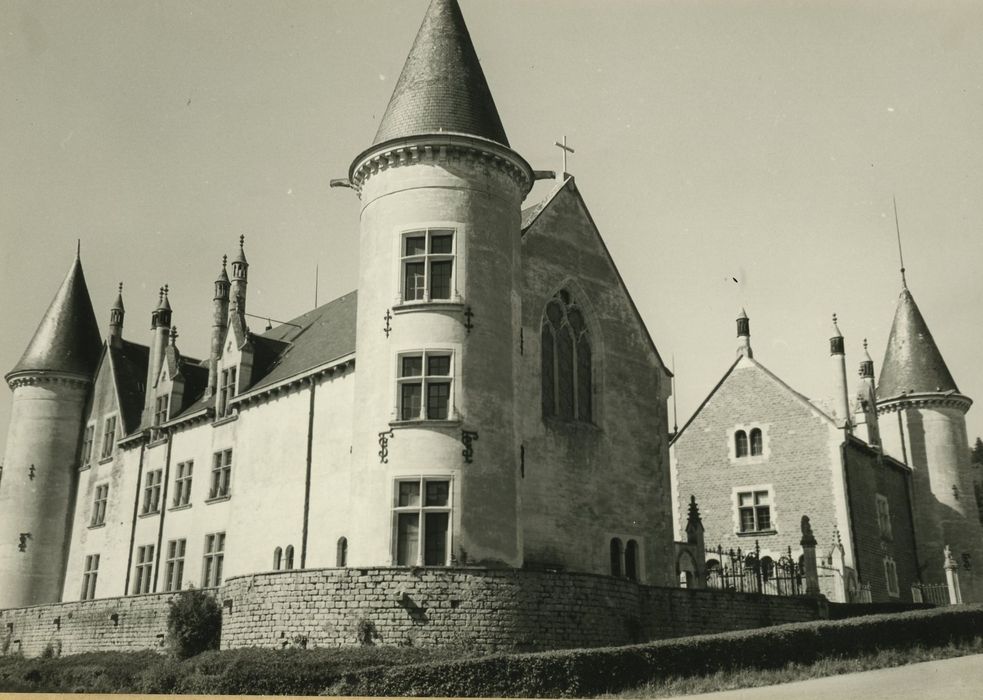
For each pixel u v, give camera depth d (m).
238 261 41.75
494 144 30.30
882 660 24.17
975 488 61.78
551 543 31.48
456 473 27.55
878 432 52.12
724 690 20.14
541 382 32.91
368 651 23.23
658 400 38.12
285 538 33.97
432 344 28.61
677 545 38.16
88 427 51.34
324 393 34.00
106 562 46.25
